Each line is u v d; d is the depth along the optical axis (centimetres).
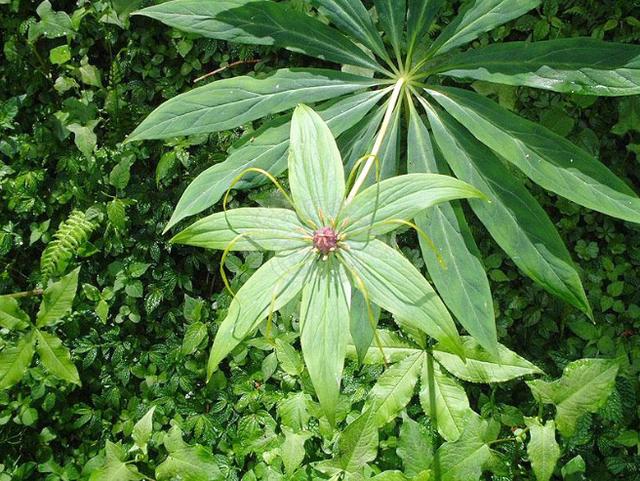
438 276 42
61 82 61
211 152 58
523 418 48
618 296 54
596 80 40
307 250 34
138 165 61
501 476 45
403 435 44
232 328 34
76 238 57
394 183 33
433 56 46
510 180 42
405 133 56
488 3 44
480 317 41
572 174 41
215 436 53
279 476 46
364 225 33
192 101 43
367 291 33
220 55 60
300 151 34
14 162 60
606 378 43
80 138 60
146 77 62
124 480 49
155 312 59
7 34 62
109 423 56
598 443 49
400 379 46
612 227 54
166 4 43
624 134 55
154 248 58
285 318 50
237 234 34
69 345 58
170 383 56
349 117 45
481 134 42
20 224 61
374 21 57
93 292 57
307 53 46
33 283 60
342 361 32
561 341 53
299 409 49
